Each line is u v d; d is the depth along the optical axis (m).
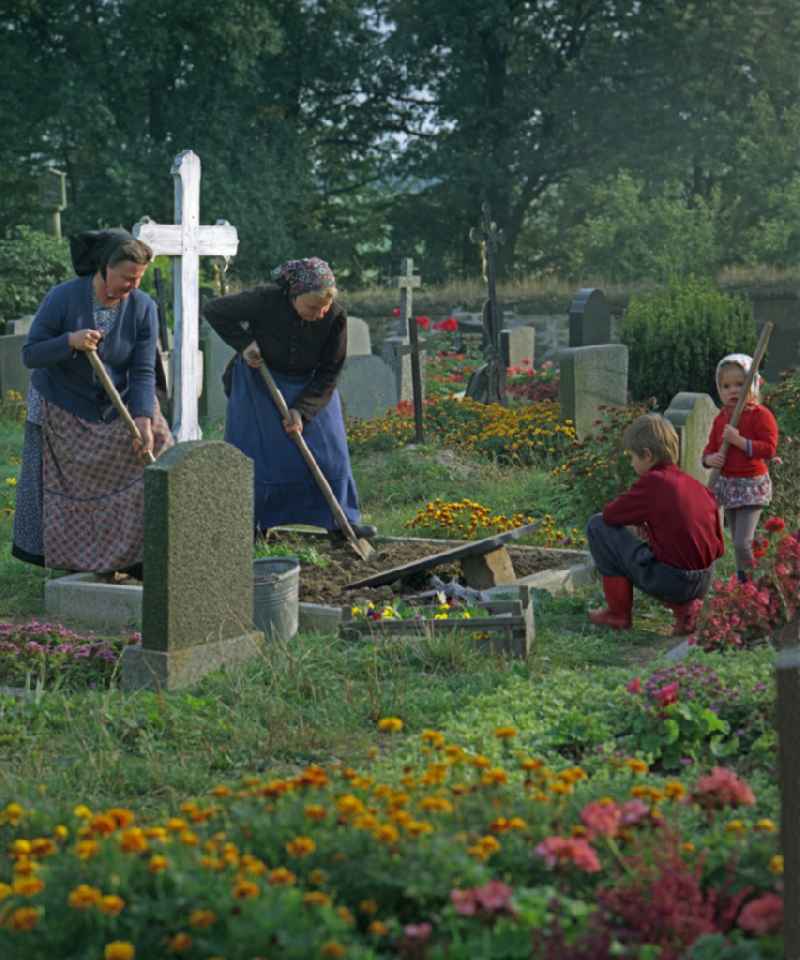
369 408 15.81
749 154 38.03
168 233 12.00
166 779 4.57
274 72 39.69
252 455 8.13
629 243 33.25
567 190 40.41
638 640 6.61
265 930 2.78
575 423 12.59
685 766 4.56
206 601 5.86
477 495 10.73
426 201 42.12
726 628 5.85
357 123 41.47
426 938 2.85
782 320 22.86
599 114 38.06
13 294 21.77
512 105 38.88
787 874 2.81
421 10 38.75
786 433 10.91
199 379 12.56
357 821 3.21
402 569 7.20
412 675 5.73
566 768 4.45
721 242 37.81
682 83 38.72
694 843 3.37
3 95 33.59
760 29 38.16
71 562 7.31
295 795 3.51
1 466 12.15
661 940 2.88
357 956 2.74
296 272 7.90
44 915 2.97
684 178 40.41
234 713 5.21
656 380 18.02
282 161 38.94
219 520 5.89
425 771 4.11
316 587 7.26
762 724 4.64
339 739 4.99
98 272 7.19
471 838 3.30
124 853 3.14
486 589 7.33
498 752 4.51
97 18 35.03
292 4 39.00
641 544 6.63
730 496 7.53
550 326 24.67
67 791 4.40
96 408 7.27
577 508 9.30
